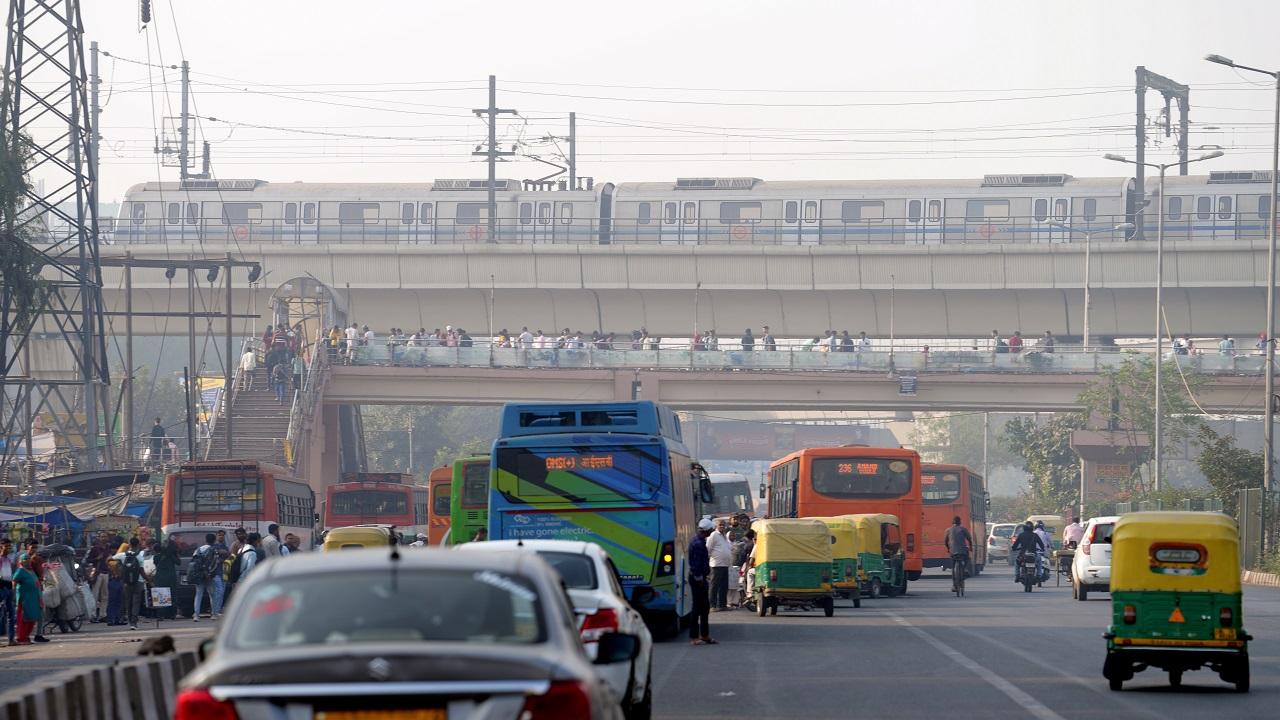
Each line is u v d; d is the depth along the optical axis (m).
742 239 129.38
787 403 114.94
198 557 61.41
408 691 11.16
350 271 132.38
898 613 54.88
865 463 71.94
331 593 12.36
